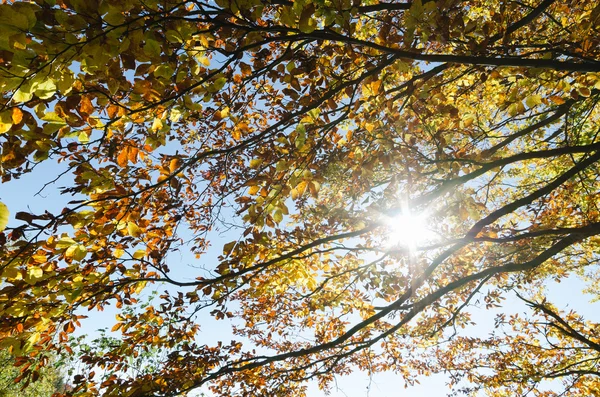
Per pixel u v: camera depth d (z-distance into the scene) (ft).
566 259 24.39
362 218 15.51
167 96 8.07
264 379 17.37
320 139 11.32
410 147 10.83
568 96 13.93
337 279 19.79
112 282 10.36
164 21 6.64
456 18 8.20
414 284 13.60
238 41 8.84
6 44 4.92
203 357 15.03
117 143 8.38
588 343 21.25
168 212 12.35
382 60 9.68
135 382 11.32
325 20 7.23
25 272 8.00
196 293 12.41
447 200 14.65
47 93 5.69
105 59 5.77
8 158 6.45
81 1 5.18
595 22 9.95
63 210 7.97
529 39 14.19
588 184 19.85
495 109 18.92
